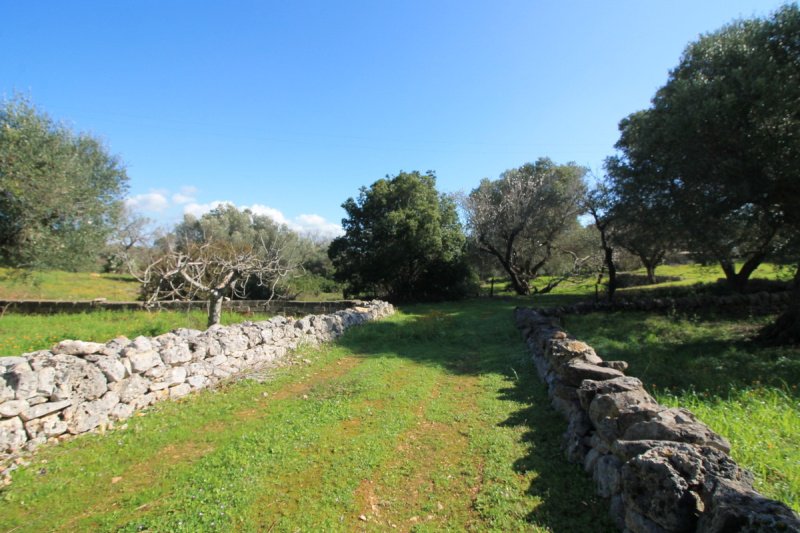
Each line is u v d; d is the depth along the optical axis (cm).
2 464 398
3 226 1064
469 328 1205
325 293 2539
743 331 1012
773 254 1104
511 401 562
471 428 477
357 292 2323
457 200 2533
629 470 269
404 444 443
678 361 720
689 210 888
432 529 304
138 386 554
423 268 2266
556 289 2717
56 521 321
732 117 771
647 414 324
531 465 384
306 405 566
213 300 1007
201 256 1151
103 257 1475
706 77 878
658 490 246
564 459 392
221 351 715
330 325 1080
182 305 1553
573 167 2578
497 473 372
